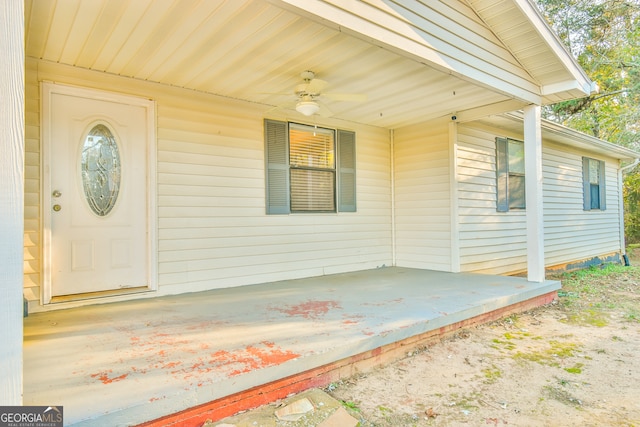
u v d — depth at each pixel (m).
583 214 9.34
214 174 4.51
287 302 3.80
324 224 5.62
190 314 3.32
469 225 6.00
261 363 2.22
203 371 2.09
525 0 3.85
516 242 7.05
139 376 2.02
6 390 1.41
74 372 2.06
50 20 2.76
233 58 3.48
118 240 3.88
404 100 4.87
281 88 4.32
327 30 2.95
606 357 3.16
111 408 1.69
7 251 1.42
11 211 1.43
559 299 5.34
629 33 11.98
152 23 2.82
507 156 6.85
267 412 2.12
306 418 2.08
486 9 3.88
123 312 3.38
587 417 2.21
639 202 14.58
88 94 3.70
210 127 4.48
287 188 5.18
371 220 6.29
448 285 4.76
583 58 13.76
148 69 3.71
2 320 1.40
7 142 1.42
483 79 3.97
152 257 4.04
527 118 4.89
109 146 3.84
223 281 4.57
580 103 14.59
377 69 3.79
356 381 2.62
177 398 1.84
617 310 4.82
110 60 3.49
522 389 2.56
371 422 2.11
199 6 2.59
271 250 5.02
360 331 2.86
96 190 3.76
